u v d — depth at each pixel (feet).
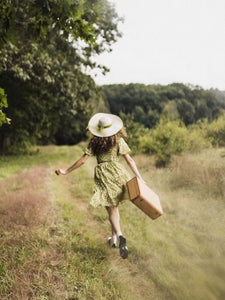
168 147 28.14
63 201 17.48
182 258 9.74
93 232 12.74
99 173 10.67
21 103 58.13
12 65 40.29
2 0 11.07
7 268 9.06
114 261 9.95
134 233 12.09
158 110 130.31
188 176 19.07
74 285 8.39
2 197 17.44
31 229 12.27
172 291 7.97
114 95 193.77
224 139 25.00
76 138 150.00
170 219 13.73
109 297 7.86
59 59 49.32
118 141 10.84
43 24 12.36
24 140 64.08
